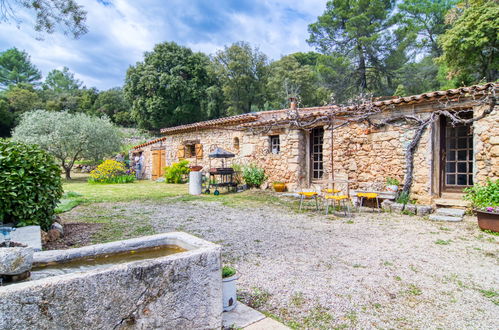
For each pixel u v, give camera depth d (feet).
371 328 7.11
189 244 7.68
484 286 9.39
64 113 53.11
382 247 13.33
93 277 5.04
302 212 21.67
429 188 20.70
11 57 146.92
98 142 52.44
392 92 75.61
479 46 41.98
